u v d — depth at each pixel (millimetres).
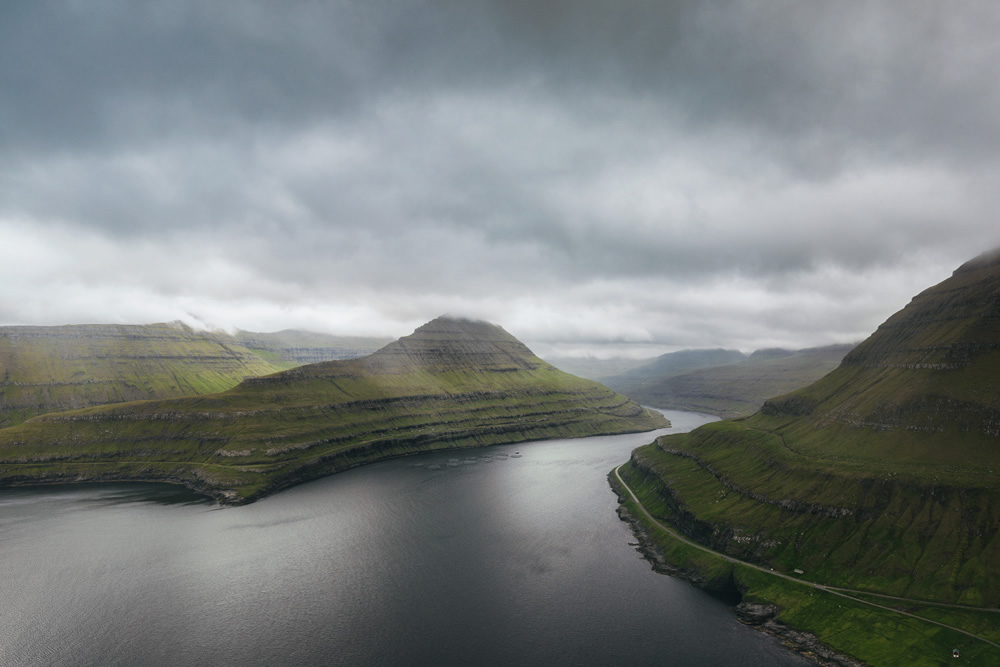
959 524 163500
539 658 141500
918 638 135875
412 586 183750
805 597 161375
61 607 170500
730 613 165625
